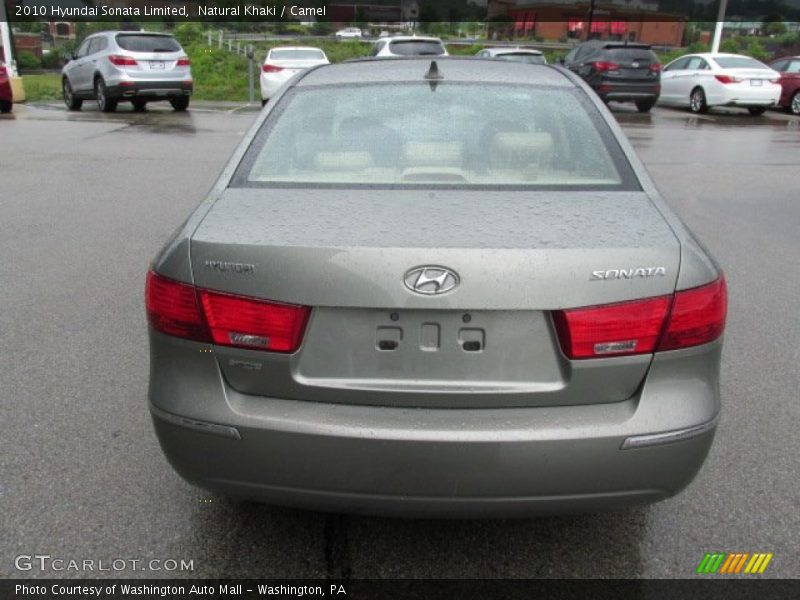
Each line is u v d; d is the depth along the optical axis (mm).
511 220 2535
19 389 4078
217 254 2396
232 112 19203
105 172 10359
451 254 2291
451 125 3146
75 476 3277
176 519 3002
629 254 2352
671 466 2385
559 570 2746
